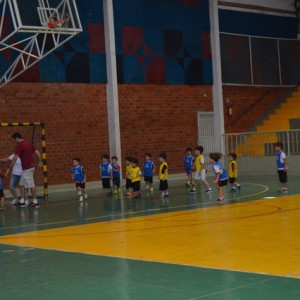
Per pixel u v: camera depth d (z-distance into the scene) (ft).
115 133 80.02
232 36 94.43
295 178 79.51
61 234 38.40
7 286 24.16
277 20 101.30
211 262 27.45
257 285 22.70
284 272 24.81
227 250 30.30
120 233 37.76
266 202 52.26
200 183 79.10
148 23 84.99
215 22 91.76
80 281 24.57
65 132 76.33
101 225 42.06
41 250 32.55
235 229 37.35
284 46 101.76
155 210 50.16
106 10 80.07
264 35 99.14
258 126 96.32
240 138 91.71
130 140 82.43
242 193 61.93
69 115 76.79
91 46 79.10
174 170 86.94
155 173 84.79
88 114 78.64
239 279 23.77
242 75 95.50
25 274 26.35
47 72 74.69
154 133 84.99
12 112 71.77
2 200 54.60
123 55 82.17
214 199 57.06
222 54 92.99
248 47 96.63
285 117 96.17
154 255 29.76
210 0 91.91
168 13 87.25
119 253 30.71
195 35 90.33
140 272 25.81
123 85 82.02
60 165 75.66
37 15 58.18
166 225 40.55
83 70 78.18
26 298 22.09
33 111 73.51
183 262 27.68
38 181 73.26
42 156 66.54
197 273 25.18
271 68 99.66
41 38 73.41
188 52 89.35
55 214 50.31
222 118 92.17
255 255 28.73
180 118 88.02
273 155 87.30
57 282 24.54
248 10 96.99
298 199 53.88
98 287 23.40
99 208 53.83
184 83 88.69
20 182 58.23
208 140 91.15
